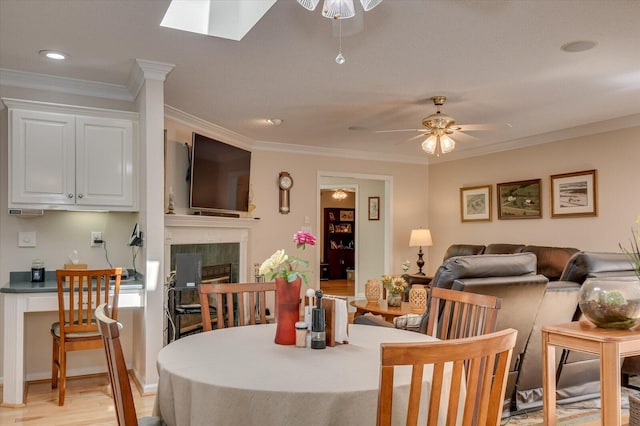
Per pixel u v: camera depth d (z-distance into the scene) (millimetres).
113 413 3287
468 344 1228
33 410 3330
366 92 4414
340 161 7367
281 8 2781
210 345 2104
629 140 5270
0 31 3045
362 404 1499
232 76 3957
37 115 3584
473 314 2244
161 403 1799
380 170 7707
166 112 4918
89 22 2924
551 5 2746
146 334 3604
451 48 3379
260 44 3291
